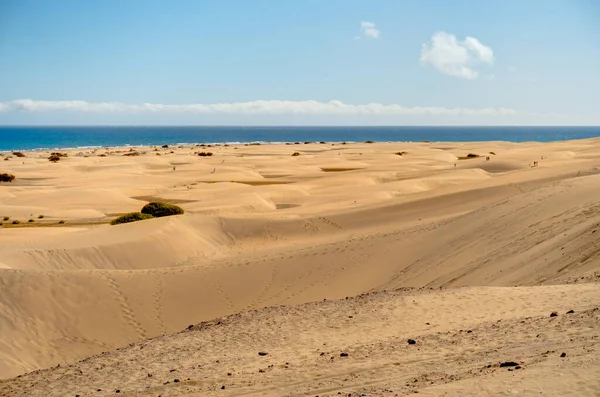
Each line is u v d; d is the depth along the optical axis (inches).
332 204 1727.4
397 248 999.6
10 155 4170.8
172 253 1095.6
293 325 560.7
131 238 1101.1
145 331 706.8
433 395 282.4
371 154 3774.6
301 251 1012.5
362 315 562.6
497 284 693.3
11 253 956.6
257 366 427.2
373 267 928.3
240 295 832.3
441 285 772.6
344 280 885.8
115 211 1820.9
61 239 1139.9
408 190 1951.3
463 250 896.3
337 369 386.9
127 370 467.8
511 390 269.9
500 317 481.7
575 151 3016.7
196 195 2046.0
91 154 4441.4
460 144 5017.2
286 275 908.0
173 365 466.3
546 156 2731.3
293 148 5000.0
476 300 560.7
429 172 2413.9
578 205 898.1
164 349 528.1
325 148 4943.4
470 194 1473.9
